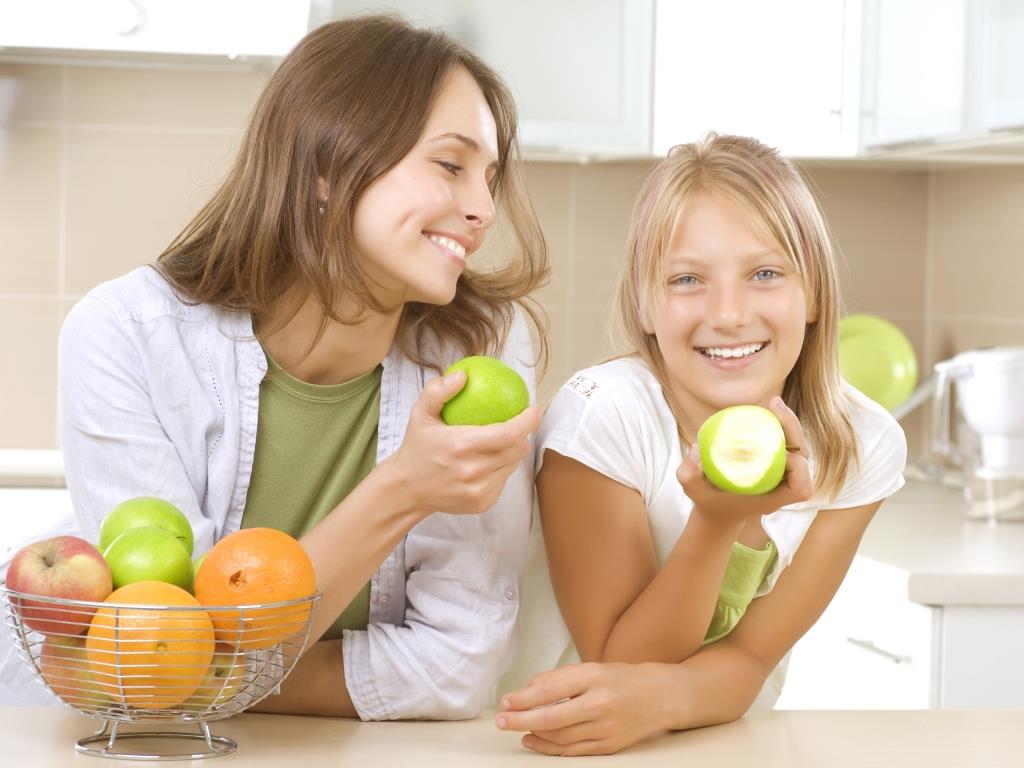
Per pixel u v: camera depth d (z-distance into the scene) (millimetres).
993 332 3545
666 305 1534
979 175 3602
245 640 1049
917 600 2312
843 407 1610
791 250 1512
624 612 1536
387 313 1382
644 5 3344
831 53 3406
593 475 1537
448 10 3275
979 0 2855
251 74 3566
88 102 3525
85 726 1169
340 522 1202
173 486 1347
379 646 1345
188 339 1395
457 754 1158
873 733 1252
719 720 1291
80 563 1022
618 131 3354
